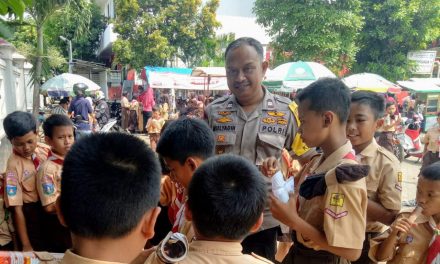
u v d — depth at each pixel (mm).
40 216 2506
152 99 13766
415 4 15164
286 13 14445
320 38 13961
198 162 1685
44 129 2459
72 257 969
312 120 1651
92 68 21844
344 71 15359
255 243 2248
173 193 2086
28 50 12195
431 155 7016
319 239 1568
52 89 12031
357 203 1507
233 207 1150
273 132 2352
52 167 2402
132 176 990
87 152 1009
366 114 2178
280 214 1532
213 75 12023
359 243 1504
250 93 2326
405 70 16500
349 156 1667
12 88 8094
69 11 14406
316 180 1663
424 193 1956
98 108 13977
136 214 991
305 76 10055
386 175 2166
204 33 16453
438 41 20172
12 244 2523
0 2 2648
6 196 2395
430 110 14812
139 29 15383
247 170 1249
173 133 1716
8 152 7141
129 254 1019
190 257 1170
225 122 2391
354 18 14172
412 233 2053
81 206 942
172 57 16578
